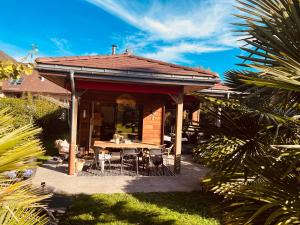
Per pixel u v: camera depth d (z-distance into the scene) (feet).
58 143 41.27
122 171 36.70
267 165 9.20
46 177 32.24
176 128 36.99
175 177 34.58
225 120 10.51
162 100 50.83
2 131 5.17
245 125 10.22
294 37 7.24
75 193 26.94
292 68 6.24
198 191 28.76
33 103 59.31
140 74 33.65
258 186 8.99
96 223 20.04
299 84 5.77
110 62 37.11
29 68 12.33
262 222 8.38
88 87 35.12
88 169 36.91
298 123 8.33
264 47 7.84
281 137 10.07
